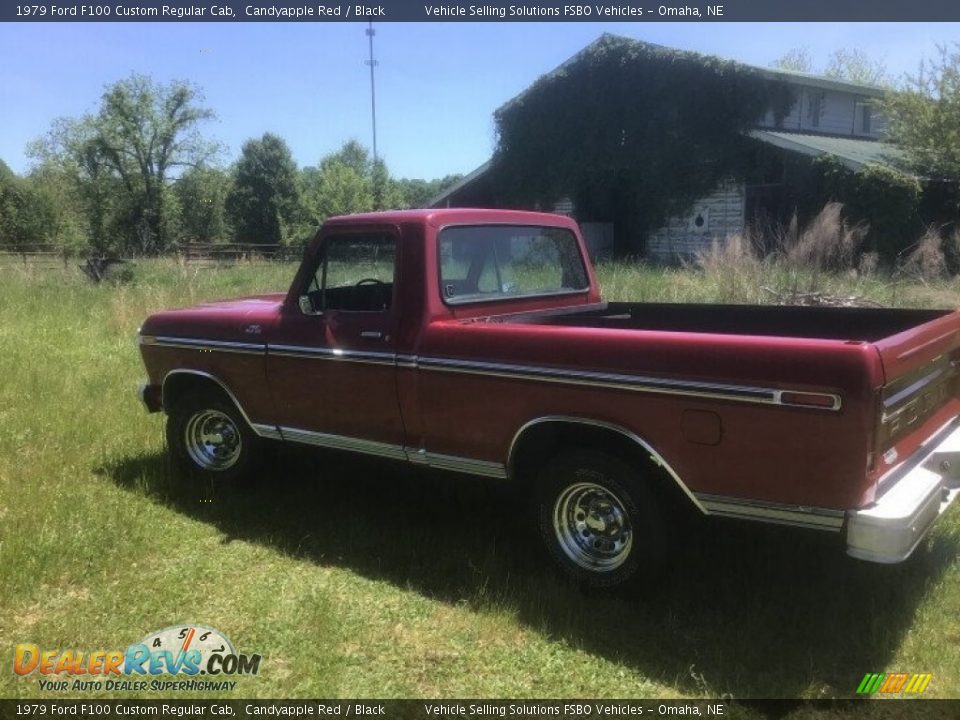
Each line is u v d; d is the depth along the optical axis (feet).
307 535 15.43
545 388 12.48
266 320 16.11
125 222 176.35
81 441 20.45
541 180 87.66
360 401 14.79
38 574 13.34
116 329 38.63
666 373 11.34
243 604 12.84
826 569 13.48
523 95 87.20
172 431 18.37
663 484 12.26
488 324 13.43
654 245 81.05
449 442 13.82
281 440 16.43
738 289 39.47
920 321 14.58
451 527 15.79
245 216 192.44
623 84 80.23
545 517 13.17
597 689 10.67
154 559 14.43
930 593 12.62
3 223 179.01
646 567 12.19
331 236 15.25
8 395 24.79
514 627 12.07
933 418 13.12
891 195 61.41
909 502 10.48
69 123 172.45
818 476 10.37
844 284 41.45
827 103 82.53
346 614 12.54
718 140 74.74
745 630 11.77
